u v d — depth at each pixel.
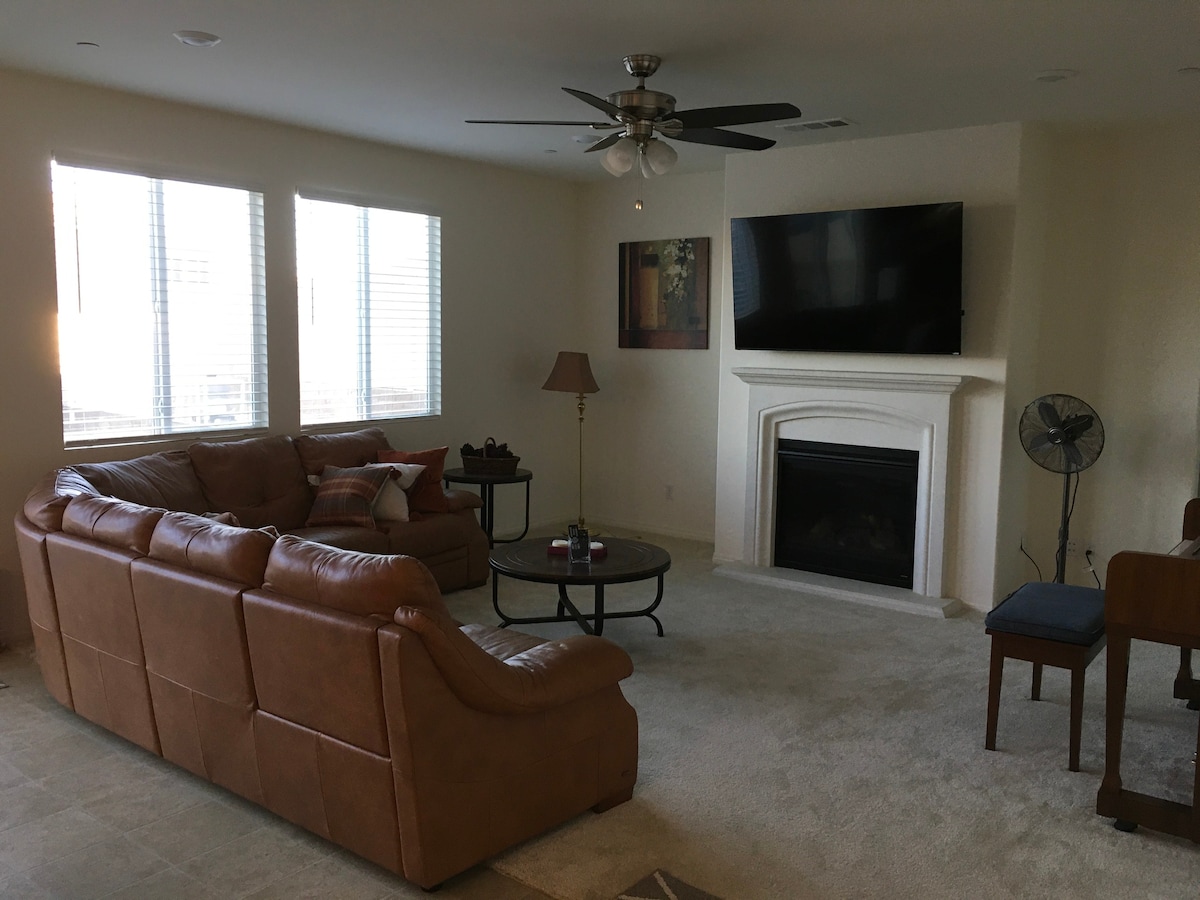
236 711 2.70
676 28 3.37
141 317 4.67
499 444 6.61
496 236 6.41
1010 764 3.21
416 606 2.28
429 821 2.32
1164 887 2.49
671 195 6.51
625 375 6.92
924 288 4.90
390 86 4.27
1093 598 3.38
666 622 4.77
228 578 2.66
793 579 5.43
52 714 3.55
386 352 5.86
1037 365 5.28
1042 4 3.06
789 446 5.60
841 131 4.97
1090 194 5.05
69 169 4.35
